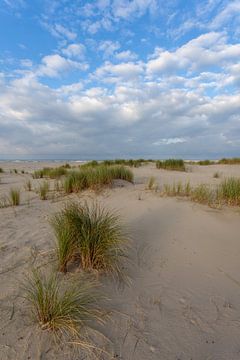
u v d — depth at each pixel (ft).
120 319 7.29
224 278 9.85
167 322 7.30
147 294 8.61
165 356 6.15
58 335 6.47
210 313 7.79
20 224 15.37
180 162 52.42
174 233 14.10
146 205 19.24
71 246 9.85
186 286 9.21
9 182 36.94
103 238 10.19
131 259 11.02
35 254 10.86
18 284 8.59
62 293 8.00
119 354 6.11
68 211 11.88
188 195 22.15
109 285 8.92
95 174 26.53
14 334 6.43
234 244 12.85
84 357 5.92
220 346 6.55
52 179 37.81
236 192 19.72
